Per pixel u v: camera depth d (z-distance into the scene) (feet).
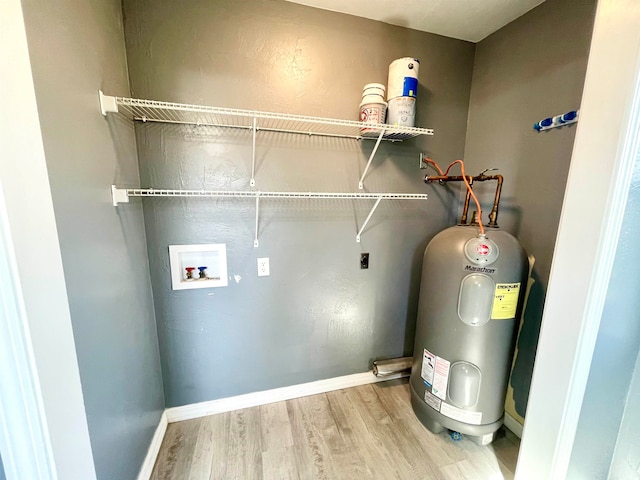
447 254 4.54
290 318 5.66
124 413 3.50
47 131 2.16
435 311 4.75
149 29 4.08
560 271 3.02
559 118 4.15
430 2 4.58
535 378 3.38
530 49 4.66
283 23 4.62
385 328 6.40
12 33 1.83
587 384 3.01
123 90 3.87
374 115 4.66
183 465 4.42
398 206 5.94
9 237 1.76
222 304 5.21
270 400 5.82
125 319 3.64
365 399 5.96
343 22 4.92
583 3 3.87
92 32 3.04
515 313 4.33
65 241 2.35
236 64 4.50
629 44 2.35
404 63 4.63
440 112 5.80
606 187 2.57
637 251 2.85
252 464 4.44
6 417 1.88
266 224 5.15
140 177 4.41
